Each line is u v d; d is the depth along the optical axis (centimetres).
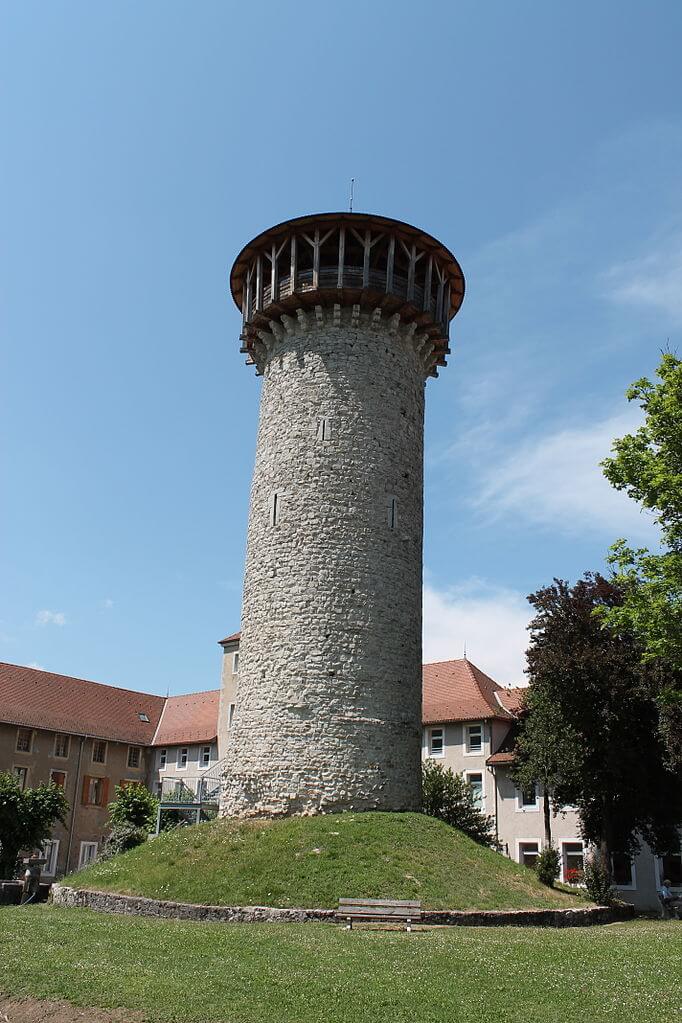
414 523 2909
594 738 3216
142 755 5694
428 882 2061
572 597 3503
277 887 1995
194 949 1515
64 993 1251
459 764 4434
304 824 2334
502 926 1898
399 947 1541
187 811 3738
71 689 5641
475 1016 1147
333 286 2909
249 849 2227
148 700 6106
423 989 1255
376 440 2856
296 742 2527
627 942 1667
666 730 2878
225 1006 1184
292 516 2778
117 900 2067
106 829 5284
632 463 2314
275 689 2611
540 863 2428
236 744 2659
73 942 1581
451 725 4541
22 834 3603
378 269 3023
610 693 3184
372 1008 1176
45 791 3756
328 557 2703
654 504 2273
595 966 1417
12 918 1889
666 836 3384
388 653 2678
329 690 2567
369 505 2784
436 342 3138
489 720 4409
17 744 4994
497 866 2331
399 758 2603
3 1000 1249
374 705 2595
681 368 2258
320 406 2861
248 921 1850
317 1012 1158
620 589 3388
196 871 2147
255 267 3166
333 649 2609
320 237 2997
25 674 5453
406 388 2994
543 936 1750
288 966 1384
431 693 4778
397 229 2964
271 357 3075
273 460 2903
